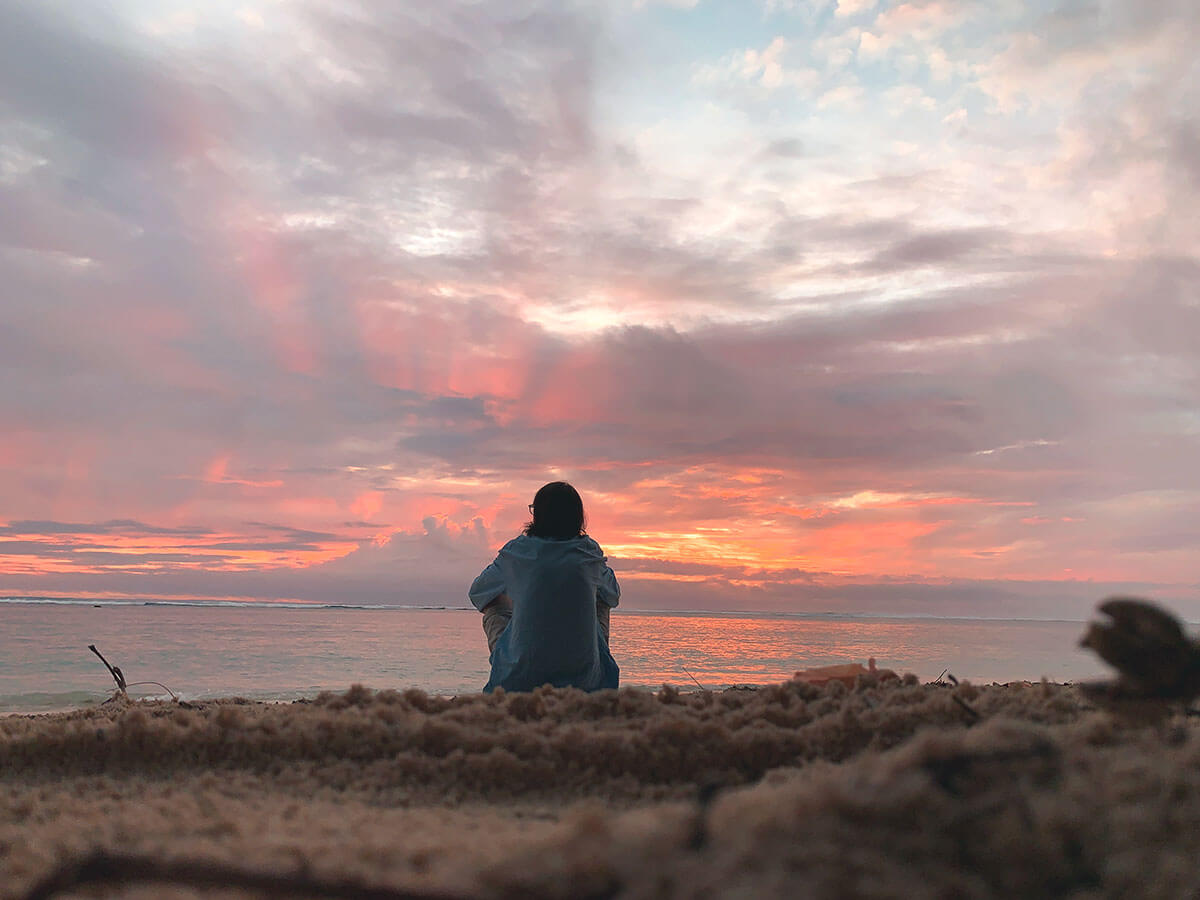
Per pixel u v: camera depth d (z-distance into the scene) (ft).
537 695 9.56
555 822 6.03
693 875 3.58
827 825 3.94
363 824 5.78
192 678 44.70
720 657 65.21
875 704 9.16
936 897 3.54
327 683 43.57
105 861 4.42
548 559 14.05
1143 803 4.52
